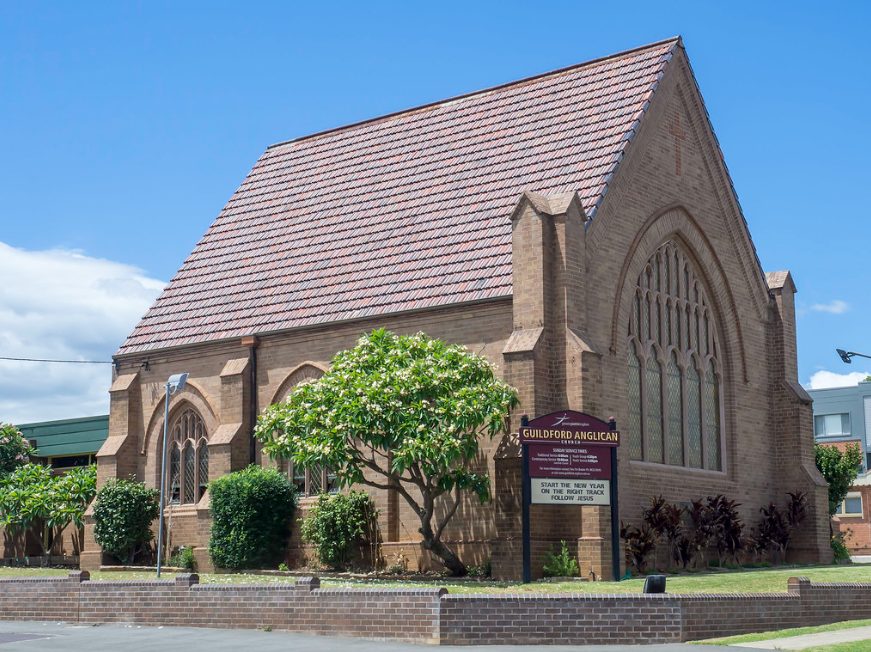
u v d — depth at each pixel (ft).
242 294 143.33
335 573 120.26
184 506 137.90
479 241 125.29
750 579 103.50
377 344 113.80
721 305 137.59
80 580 90.02
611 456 103.24
